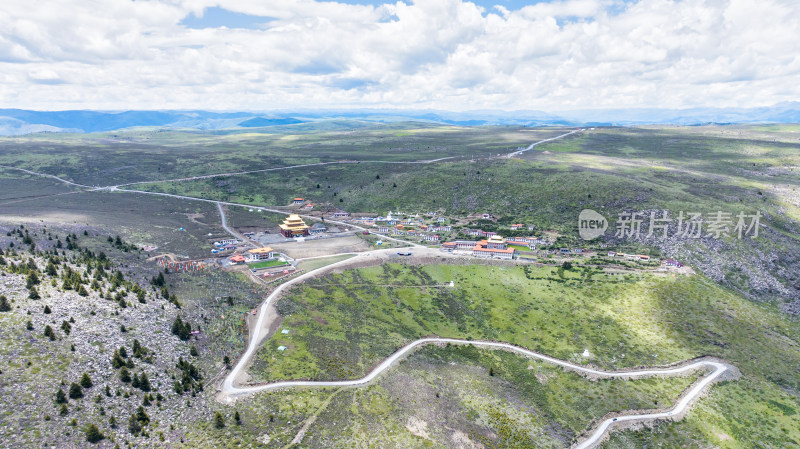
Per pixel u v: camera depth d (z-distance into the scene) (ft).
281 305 432.66
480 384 360.69
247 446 258.57
